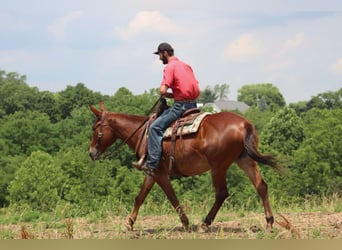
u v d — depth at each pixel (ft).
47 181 179.01
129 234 32.50
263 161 29.40
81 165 189.06
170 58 33.30
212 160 30.19
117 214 43.68
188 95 32.50
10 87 413.39
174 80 32.55
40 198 170.71
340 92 399.24
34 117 309.63
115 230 34.60
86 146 219.61
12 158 234.99
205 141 30.27
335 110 215.72
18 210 51.42
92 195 176.76
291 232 29.37
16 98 402.31
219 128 30.07
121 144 35.94
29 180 179.83
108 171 189.06
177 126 31.76
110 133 36.24
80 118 273.33
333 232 29.99
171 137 31.73
